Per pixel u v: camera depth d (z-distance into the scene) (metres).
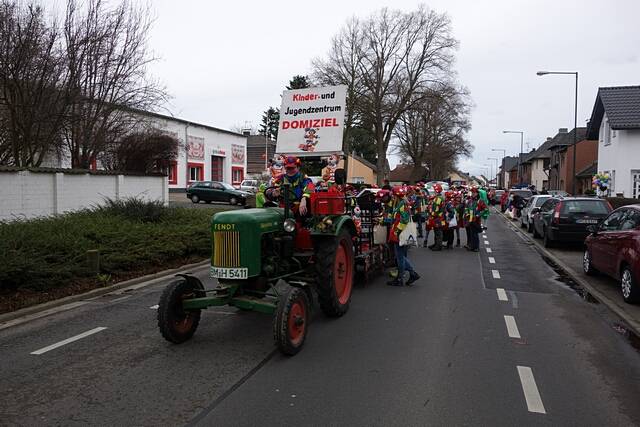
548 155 71.88
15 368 4.95
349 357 5.27
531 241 17.11
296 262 6.53
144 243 10.30
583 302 7.91
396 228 8.98
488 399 4.23
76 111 14.35
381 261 10.07
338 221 6.82
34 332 6.17
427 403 4.14
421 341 5.83
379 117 45.19
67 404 4.12
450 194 14.65
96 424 3.79
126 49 15.37
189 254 11.67
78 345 5.68
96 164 20.78
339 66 45.12
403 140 65.31
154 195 18.23
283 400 4.20
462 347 5.62
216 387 4.47
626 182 25.23
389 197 10.45
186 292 5.80
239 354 5.37
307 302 5.65
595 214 13.72
